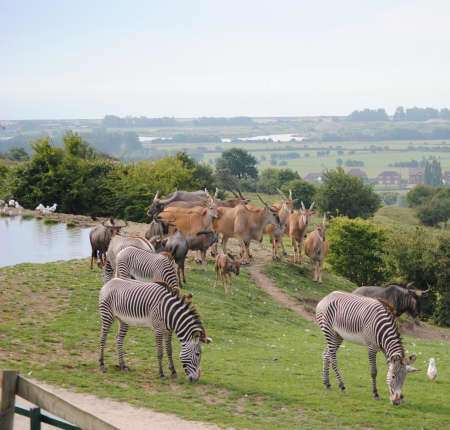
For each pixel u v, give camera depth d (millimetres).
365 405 15562
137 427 13328
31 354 17547
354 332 15938
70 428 8422
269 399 15641
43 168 57906
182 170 63562
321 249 34719
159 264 20250
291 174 118562
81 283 25703
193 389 15914
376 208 83375
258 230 34656
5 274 26406
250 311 27000
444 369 20781
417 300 22234
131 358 18172
